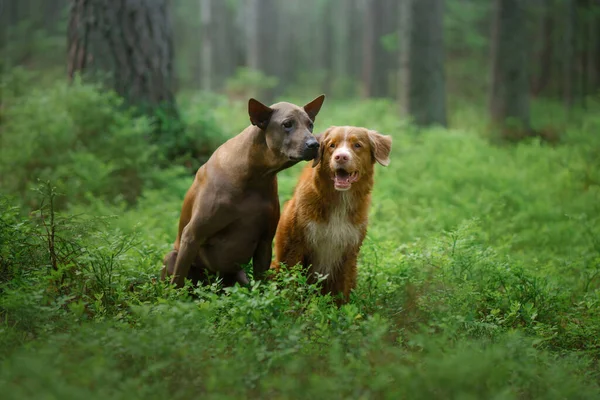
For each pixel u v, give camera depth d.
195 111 11.93
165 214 8.23
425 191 10.21
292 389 3.70
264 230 5.77
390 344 4.79
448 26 26.11
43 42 28.31
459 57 29.80
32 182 9.09
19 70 11.72
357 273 6.29
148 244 6.72
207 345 4.16
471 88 28.53
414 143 14.10
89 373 3.60
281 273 5.27
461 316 4.88
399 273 6.04
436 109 16.53
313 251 5.94
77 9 10.73
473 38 26.72
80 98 9.85
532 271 6.56
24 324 4.46
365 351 4.13
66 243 5.42
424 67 16.39
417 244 7.07
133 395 3.43
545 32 27.59
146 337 3.95
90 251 5.43
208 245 5.80
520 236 8.41
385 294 5.77
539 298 5.76
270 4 28.50
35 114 9.84
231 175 5.55
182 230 6.11
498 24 16.84
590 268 7.00
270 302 4.57
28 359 3.56
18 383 3.63
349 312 4.57
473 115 20.56
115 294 5.18
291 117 5.36
